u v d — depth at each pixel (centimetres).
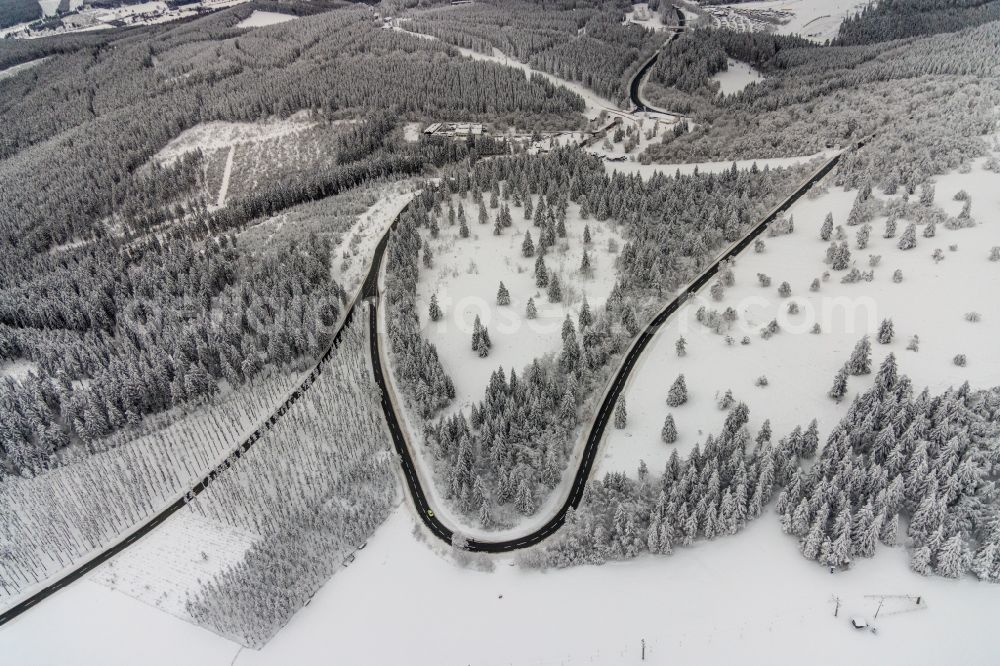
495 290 16275
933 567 8950
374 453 12662
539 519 11112
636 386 13375
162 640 9900
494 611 9694
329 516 11269
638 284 15850
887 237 16212
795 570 9400
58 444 13438
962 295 13900
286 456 12812
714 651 8681
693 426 12106
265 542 10900
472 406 12681
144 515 12225
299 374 15200
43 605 10731
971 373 11938
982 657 8012
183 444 13512
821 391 12294
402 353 14475
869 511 9050
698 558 9844
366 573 10500
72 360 14938
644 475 10788
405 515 11506
